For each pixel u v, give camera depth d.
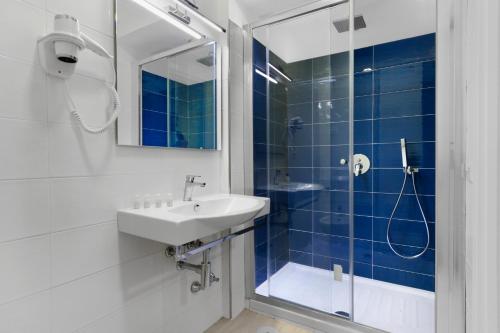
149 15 1.28
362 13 1.80
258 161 1.99
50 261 0.93
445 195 1.29
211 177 1.68
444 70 1.27
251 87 1.92
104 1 1.10
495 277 0.50
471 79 0.77
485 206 0.53
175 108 1.42
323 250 2.03
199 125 1.58
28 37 0.87
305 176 2.15
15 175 0.85
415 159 2.13
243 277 1.90
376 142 2.27
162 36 1.35
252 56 1.92
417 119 2.11
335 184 2.01
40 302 0.91
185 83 1.48
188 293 1.52
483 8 0.56
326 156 2.06
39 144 0.90
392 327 1.71
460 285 1.19
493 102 0.50
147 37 1.26
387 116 2.21
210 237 1.66
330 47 2.04
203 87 1.60
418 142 2.11
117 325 1.15
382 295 2.12
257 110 1.97
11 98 0.84
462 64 1.08
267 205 1.51
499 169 0.49
